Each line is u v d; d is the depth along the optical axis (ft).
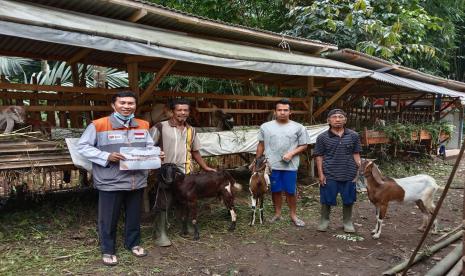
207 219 17.93
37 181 17.48
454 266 12.10
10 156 13.87
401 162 35.42
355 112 35.29
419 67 47.67
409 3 39.75
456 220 19.13
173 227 16.58
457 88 42.01
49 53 21.43
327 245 15.30
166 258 13.50
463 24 57.16
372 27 34.35
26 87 15.98
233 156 26.25
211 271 12.69
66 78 35.17
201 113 22.98
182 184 14.87
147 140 13.15
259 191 17.10
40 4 17.56
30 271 11.96
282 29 41.68
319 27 38.04
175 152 14.96
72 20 15.08
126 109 12.46
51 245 13.96
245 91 31.71
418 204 16.84
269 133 17.37
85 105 18.78
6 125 14.92
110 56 22.66
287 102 17.08
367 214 19.99
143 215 17.79
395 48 35.88
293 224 17.85
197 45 17.80
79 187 20.95
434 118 40.63
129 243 13.70
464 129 49.90
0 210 16.94
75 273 12.01
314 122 27.68
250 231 16.66
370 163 15.81
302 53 28.19
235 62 16.87
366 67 30.78
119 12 19.30
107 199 12.57
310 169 26.96
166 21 20.89
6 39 18.15
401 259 13.92
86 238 14.82
